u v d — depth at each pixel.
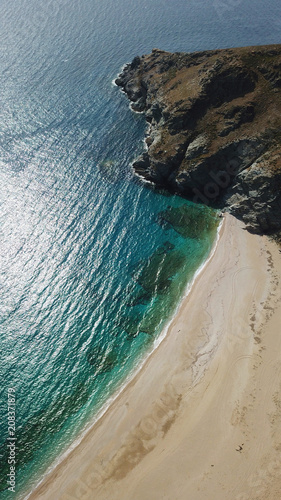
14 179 80.56
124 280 62.84
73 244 67.94
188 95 85.62
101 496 39.19
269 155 70.06
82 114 104.00
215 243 68.38
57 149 90.44
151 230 71.56
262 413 44.44
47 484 40.56
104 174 83.88
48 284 61.22
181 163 78.88
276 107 76.75
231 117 78.50
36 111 103.94
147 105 102.00
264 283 60.19
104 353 53.25
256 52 84.06
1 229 68.94
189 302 59.00
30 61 131.12
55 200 76.50
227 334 53.62
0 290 59.50
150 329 56.03
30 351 52.81
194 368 50.19
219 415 44.88
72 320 56.94
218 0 197.75
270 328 53.53
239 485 38.88
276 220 66.88
